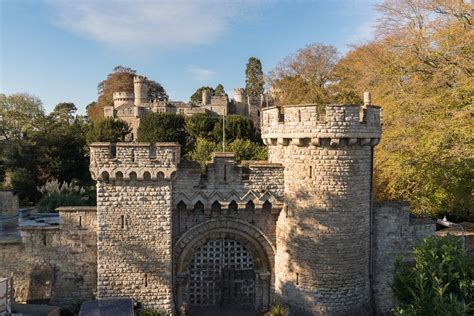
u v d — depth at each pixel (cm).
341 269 2044
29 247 2195
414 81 3291
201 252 2259
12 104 7612
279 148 2180
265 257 2236
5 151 5741
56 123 7462
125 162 1989
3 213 2805
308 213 2048
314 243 2042
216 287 2277
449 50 3012
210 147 4822
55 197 3766
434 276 1304
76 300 2216
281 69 7206
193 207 2122
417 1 3444
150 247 2052
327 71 6694
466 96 2866
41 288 2094
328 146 2014
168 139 6338
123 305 1897
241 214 2203
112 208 2025
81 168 6281
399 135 2969
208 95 9481
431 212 3156
